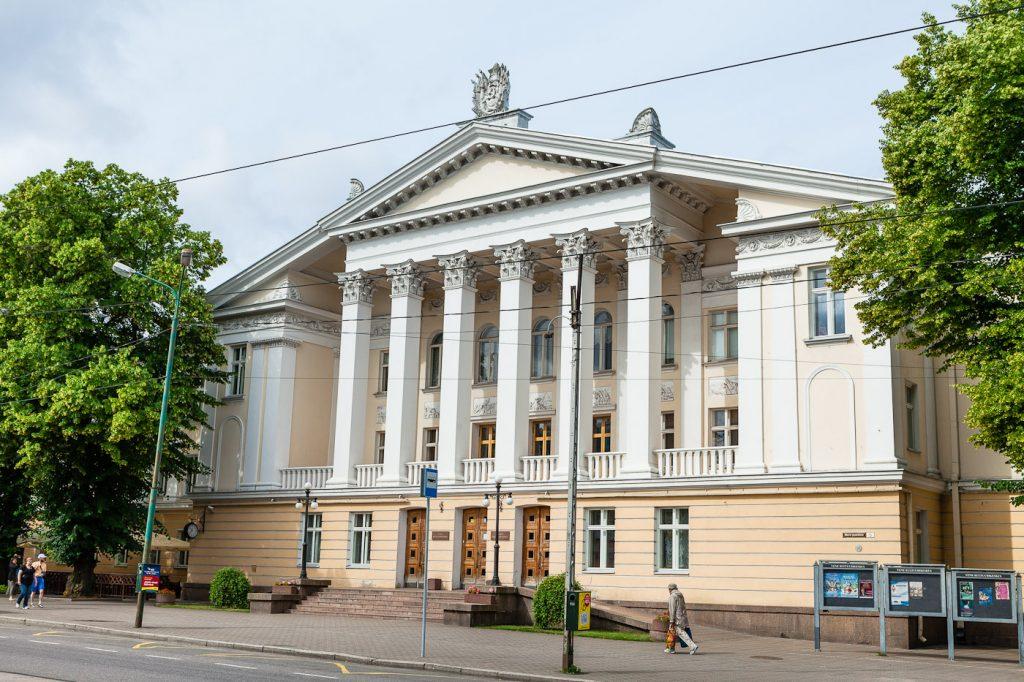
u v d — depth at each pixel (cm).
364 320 3856
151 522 2570
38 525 4184
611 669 1867
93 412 3272
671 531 3008
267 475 3988
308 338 4188
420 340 3969
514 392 3347
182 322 3647
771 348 2933
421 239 3719
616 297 3569
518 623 2978
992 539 2819
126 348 3434
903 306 2145
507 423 3341
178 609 3312
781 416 2880
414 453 3656
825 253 2884
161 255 3766
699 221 3403
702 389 3303
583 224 3312
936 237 2005
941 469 2923
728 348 3303
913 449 2836
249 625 2677
